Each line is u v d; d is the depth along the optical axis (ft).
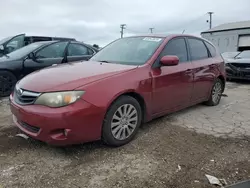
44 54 20.83
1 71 18.56
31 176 8.46
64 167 9.05
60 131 9.15
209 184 8.25
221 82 18.03
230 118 14.96
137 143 11.10
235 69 29.63
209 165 9.42
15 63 19.13
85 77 9.96
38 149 10.26
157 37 13.87
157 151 10.39
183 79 13.60
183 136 11.99
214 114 15.67
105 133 10.05
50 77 10.21
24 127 10.00
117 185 8.10
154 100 11.96
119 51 13.73
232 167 9.32
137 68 11.34
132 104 10.89
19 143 10.75
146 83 11.34
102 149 10.42
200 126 13.42
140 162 9.48
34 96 9.39
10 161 9.32
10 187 7.88
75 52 22.85
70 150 10.24
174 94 13.16
